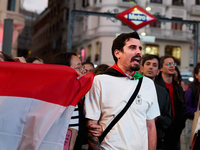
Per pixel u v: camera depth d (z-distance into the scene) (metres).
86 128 2.83
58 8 44.62
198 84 4.70
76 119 2.73
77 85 2.57
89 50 33.84
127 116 2.75
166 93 3.97
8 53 5.98
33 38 62.41
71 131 2.62
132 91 2.82
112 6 30.78
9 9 22.53
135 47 2.87
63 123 2.45
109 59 30.70
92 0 32.91
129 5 31.08
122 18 10.95
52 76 2.51
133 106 2.78
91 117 2.79
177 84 4.75
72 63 3.11
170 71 4.73
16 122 2.38
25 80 2.48
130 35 2.91
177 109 4.54
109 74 2.87
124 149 2.69
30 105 2.42
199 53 33.12
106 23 30.83
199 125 3.75
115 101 2.77
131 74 2.91
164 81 4.80
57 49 43.88
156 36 31.77
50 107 2.42
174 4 32.62
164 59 4.81
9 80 2.47
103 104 2.80
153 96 2.93
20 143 2.36
